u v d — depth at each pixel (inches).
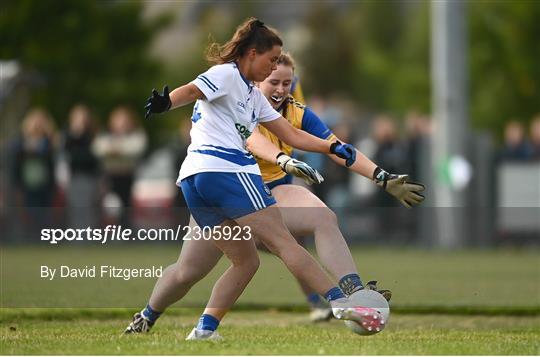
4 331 834.2
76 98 2657.5
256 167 741.9
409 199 776.3
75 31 2667.3
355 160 780.6
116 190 1934.1
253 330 876.6
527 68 3026.6
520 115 3058.6
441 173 2047.2
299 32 5260.8
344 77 5064.0
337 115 2127.2
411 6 5433.1
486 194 2059.5
